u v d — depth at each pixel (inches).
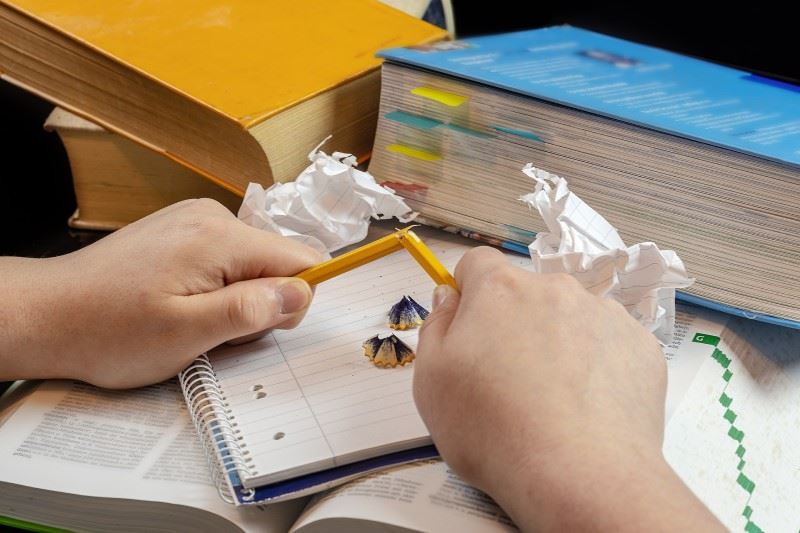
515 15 47.8
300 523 23.4
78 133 37.2
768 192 27.1
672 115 29.6
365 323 29.6
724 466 25.1
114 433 26.5
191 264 27.0
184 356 26.9
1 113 45.8
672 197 29.0
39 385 28.8
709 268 29.2
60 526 25.7
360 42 38.0
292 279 27.5
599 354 22.5
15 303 27.3
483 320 23.2
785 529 24.2
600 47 39.9
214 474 24.5
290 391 26.7
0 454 25.9
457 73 31.5
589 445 20.2
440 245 33.8
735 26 39.6
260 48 36.3
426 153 33.7
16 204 41.2
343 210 32.2
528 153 31.3
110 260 27.4
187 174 37.4
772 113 31.7
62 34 34.8
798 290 27.8
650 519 18.7
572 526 19.2
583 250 27.5
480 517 22.0
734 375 28.2
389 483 23.5
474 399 21.7
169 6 38.5
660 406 22.8
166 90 32.9
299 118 32.9
